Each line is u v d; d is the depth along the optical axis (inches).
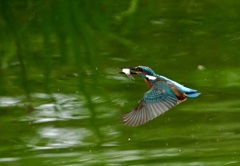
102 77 577.0
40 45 640.4
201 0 712.4
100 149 474.3
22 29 672.4
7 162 459.8
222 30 648.4
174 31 652.1
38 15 697.6
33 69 595.5
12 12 704.4
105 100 539.2
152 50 617.9
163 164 452.1
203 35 642.2
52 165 454.9
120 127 501.7
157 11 695.1
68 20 682.2
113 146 478.9
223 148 470.0
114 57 609.6
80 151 473.4
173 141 482.0
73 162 457.4
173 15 683.4
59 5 711.1
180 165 450.6
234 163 449.7
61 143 484.4
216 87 551.2
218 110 518.0
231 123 500.4
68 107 532.7
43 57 616.1
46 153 472.1
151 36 646.5
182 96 303.0
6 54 622.5
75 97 546.9
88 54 617.9
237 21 664.4
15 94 554.6
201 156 459.8
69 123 510.0
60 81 574.6
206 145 474.3
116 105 531.5
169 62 596.1
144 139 486.3
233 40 628.1
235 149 468.1
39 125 508.1
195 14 685.3
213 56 600.7
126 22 674.8
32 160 462.0
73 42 642.2
